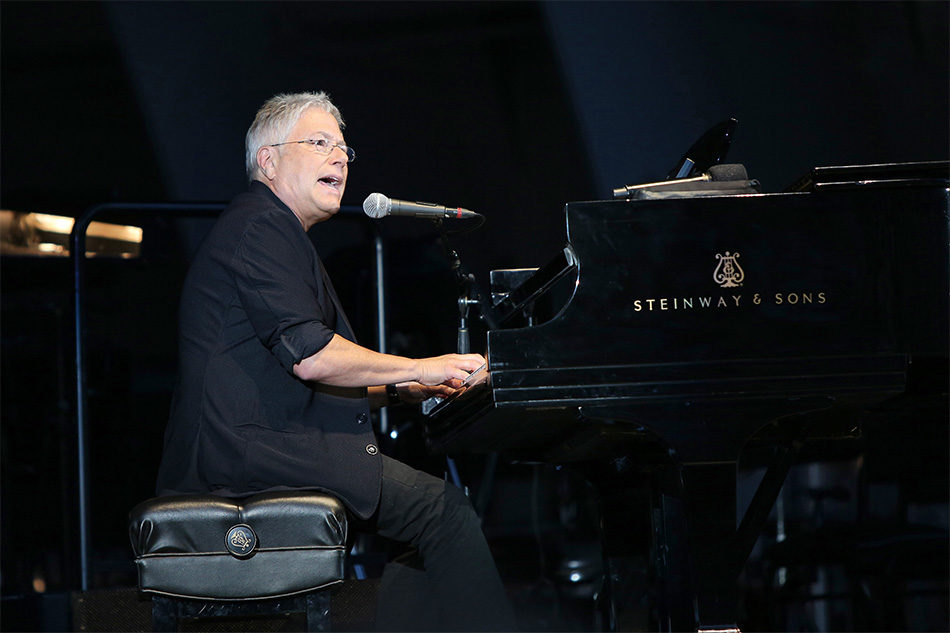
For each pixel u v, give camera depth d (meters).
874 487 12.12
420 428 12.41
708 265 6.49
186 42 14.48
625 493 8.65
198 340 7.43
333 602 7.72
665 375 6.39
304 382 7.36
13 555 13.17
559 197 14.70
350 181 14.48
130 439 13.59
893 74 14.64
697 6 14.68
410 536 7.63
